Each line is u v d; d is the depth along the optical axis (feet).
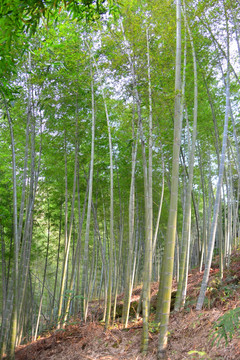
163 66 19.21
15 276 18.78
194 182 39.99
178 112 14.02
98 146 28.66
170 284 13.26
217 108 28.66
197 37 20.63
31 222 25.12
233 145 37.47
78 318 25.14
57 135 27.55
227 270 24.11
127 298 20.65
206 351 12.52
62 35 22.25
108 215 40.83
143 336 15.10
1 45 12.64
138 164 31.53
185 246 19.12
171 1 19.38
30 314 36.55
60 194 35.09
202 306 17.35
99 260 54.90
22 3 9.96
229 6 18.80
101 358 15.87
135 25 18.61
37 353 19.66
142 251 49.08
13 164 19.45
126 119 24.21
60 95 23.68
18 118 23.22
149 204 17.49
